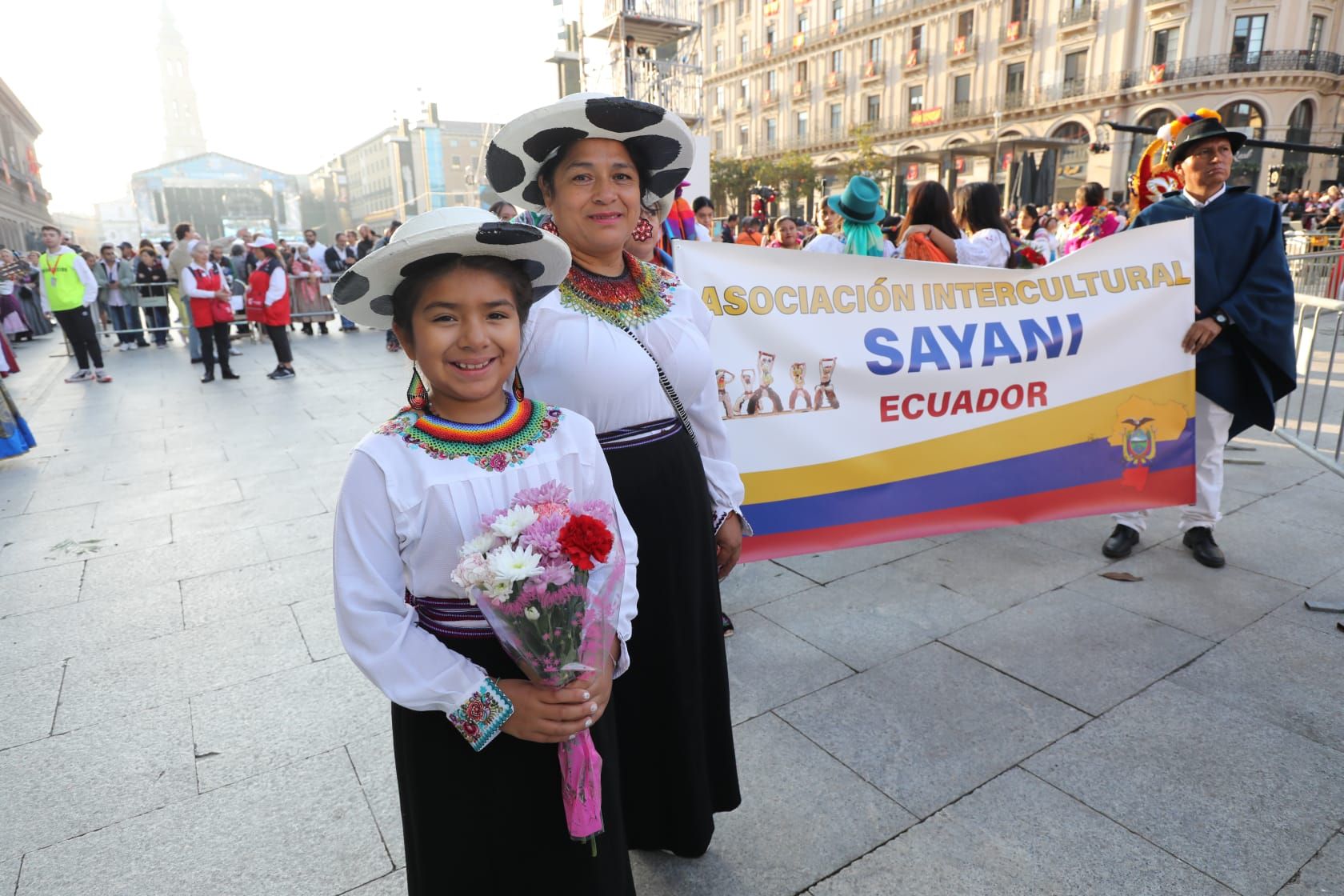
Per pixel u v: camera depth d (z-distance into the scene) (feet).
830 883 6.12
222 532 13.61
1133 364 11.10
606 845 4.57
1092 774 7.20
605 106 4.98
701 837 5.94
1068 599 10.55
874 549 12.48
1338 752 7.39
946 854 6.36
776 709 8.36
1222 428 11.34
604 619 4.16
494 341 4.06
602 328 5.32
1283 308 10.61
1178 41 105.50
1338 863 6.13
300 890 6.14
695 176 25.90
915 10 132.67
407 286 4.06
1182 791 6.96
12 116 159.33
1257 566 11.29
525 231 3.96
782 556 10.25
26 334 49.62
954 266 10.44
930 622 10.07
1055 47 117.29
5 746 7.92
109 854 6.51
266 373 30.76
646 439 5.47
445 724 4.20
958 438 10.71
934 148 134.62
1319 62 103.50
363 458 3.95
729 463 6.45
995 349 10.66
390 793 7.20
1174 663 8.94
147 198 323.37
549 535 3.77
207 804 7.09
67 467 17.94
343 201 343.67
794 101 158.51
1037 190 61.77
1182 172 11.62
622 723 5.70
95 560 12.51
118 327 41.57
